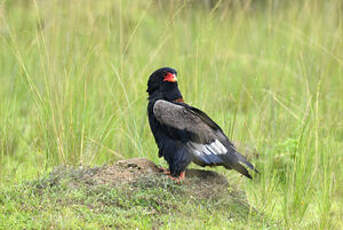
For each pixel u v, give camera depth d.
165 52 15.59
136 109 13.66
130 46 15.22
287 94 15.80
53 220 8.59
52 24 13.03
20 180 11.37
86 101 12.70
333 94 16.12
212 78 14.40
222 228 8.95
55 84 12.26
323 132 13.31
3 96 15.10
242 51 19.02
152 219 9.04
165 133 10.12
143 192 9.63
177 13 13.60
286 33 18.64
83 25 14.03
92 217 8.84
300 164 10.94
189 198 9.79
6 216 8.75
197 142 9.98
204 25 14.80
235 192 10.46
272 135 13.01
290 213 10.50
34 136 13.99
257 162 12.20
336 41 16.77
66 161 11.85
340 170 12.01
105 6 14.59
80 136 12.29
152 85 10.59
